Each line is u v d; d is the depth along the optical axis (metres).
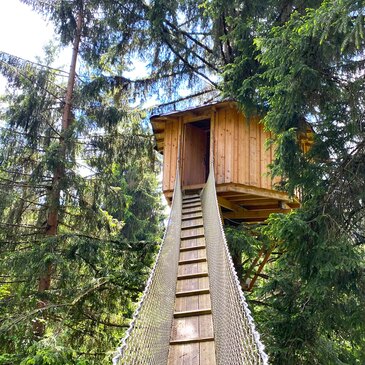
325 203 6.14
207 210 7.34
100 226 10.51
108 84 11.34
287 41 5.46
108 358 7.16
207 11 9.07
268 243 8.53
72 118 10.88
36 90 10.17
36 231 10.09
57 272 9.38
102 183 10.73
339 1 4.32
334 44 5.29
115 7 10.97
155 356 2.96
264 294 7.84
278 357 6.11
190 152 10.77
